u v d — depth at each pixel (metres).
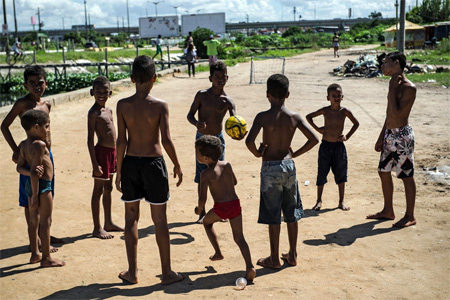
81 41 100.88
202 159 4.34
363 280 4.21
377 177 7.69
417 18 67.19
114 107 14.73
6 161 8.97
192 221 5.96
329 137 6.27
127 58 53.88
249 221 5.85
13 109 4.96
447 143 9.62
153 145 4.28
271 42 71.12
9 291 4.08
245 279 4.17
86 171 8.25
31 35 108.69
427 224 5.59
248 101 15.97
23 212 6.26
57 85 29.38
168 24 87.25
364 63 24.64
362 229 5.53
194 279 4.30
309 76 24.72
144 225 5.84
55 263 4.62
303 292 3.97
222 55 45.03
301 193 7.03
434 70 24.23
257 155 4.45
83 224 5.88
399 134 5.52
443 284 4.12
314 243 5.13
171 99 16.73
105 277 4.37
